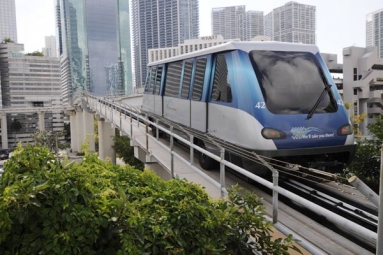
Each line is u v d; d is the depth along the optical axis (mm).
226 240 3188
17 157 3227
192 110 9258
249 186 7156
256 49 7121
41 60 100625
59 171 2869
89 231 2725
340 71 33469
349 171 7734
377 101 30547
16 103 97438
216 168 8555
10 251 2721
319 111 6766
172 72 11391
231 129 7094
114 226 2820
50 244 2633
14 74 97625
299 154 6422
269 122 6430
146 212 3090
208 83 8312
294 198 3510
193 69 9398
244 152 6551
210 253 3020
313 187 6781
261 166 6402
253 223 3416
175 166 8516
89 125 46688
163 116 12109
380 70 31344
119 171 4066
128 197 3242
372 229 4996
